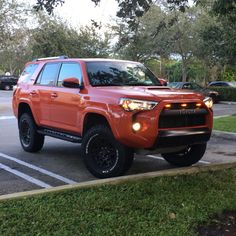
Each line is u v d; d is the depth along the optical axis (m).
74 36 53.19
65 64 8.62
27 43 43.22
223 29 22.92
